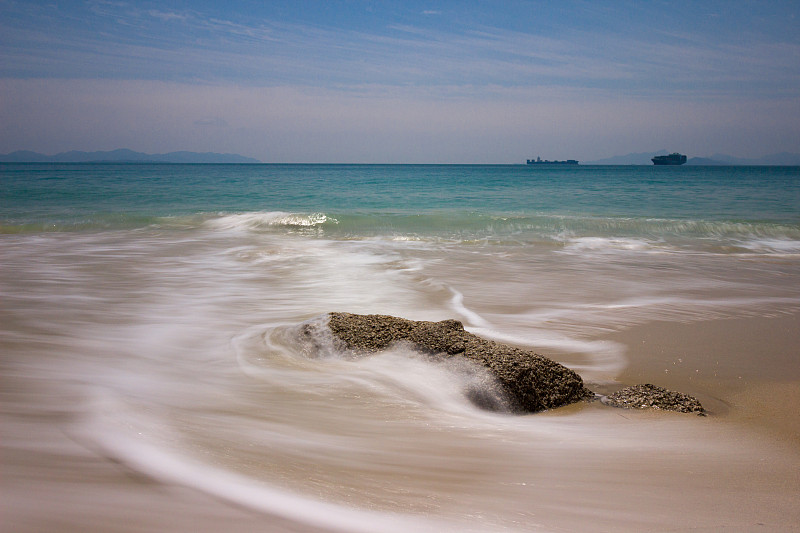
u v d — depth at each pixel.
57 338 5.80
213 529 1.74
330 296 8.34
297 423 3.55
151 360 5.14
